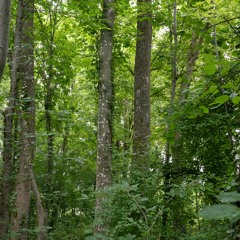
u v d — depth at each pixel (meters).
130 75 19.31
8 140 8.59
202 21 7.52
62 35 14.90
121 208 5.34
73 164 16.27
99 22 10.39
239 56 3.88
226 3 5.29
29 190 11.12
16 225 10.83
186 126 6.53
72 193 15.73
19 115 9.01
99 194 5.91
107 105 10.67
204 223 6.01
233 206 1.16
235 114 3.84
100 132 10.45
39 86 13.76
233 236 1.97
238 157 2.25
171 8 11.64
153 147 9.91
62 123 15.89
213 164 7.20
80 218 15.64
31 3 10.07
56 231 13.61
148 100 11.71
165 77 17.34
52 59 11.20
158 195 7.20
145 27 12.08
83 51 14.27
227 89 2.48
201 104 2.66
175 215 6.93
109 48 11.03
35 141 10.50
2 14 4.05
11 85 8.70
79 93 19.91
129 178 7.93
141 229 4.16
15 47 8.80
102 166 10.07
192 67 12.36
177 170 7.96
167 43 13.65
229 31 6.40
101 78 10.80
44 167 13.40
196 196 6.73
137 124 11.41
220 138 6.72
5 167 8.63
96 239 4.15
